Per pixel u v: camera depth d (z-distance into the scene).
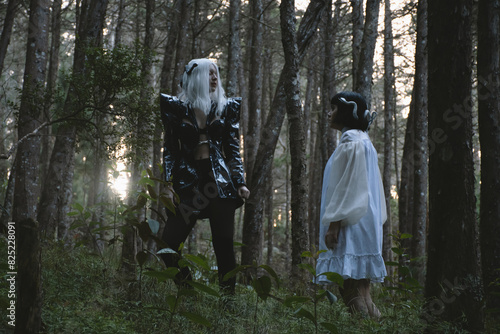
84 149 12.72
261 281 2.06
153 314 2.38
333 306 2.78
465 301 2.40
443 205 2.46
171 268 2.03
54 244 3.96
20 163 5.00
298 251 4.16
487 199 3.54
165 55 8.95
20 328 1.72
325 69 9.23
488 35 3.62
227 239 2.98
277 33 15.13
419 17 8.11
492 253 3.44
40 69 5.41
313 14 5.05
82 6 7.67
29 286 1.74
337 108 3.29
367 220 2.97
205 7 12.28
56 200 5.25
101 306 2.54
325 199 3.16
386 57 11.26
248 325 2.53
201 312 2.53
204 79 3.05
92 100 4.52
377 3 5.61
